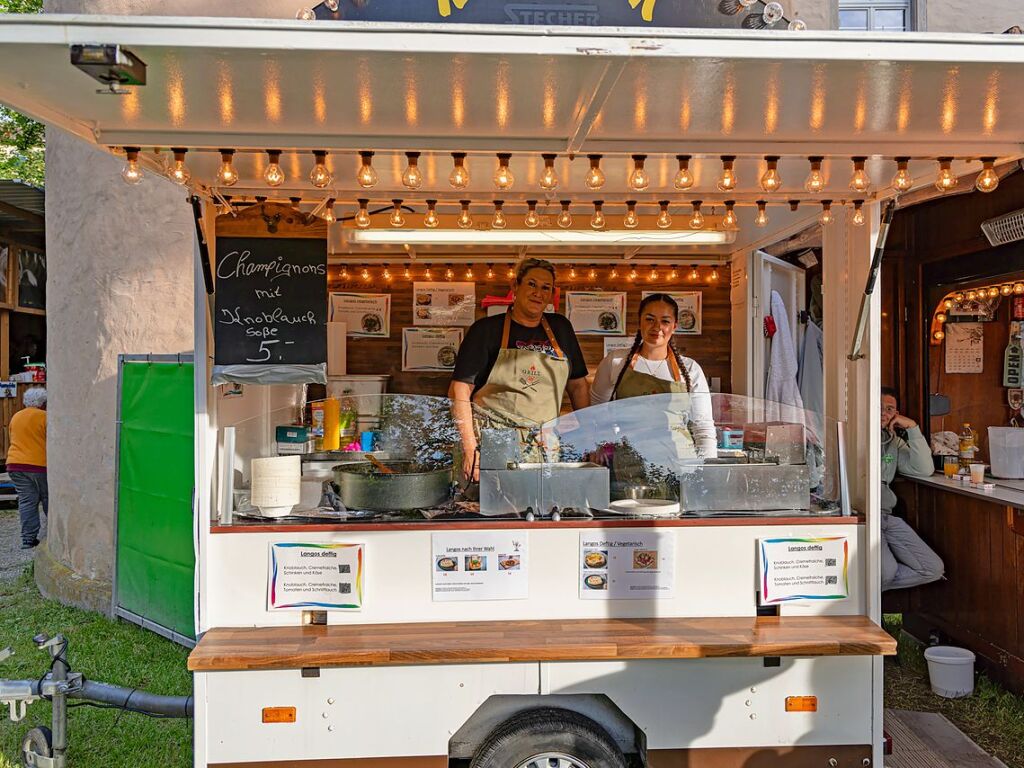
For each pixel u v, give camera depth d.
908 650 4.86
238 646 2.69
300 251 2.96
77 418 6.06
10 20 1.84
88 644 5.12
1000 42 1.96
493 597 2.93
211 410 2.97
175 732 3.92
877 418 3.02
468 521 2.93
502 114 2.40
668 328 3.69
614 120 2.47
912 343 5.01
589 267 5.33
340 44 1.90
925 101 2.27
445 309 5.17
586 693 2.77
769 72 2.05
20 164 16.62
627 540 2.95
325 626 2.89
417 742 2.72
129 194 5.75
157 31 1.87
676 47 1.94
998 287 4.43
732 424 3.25
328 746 2.71
